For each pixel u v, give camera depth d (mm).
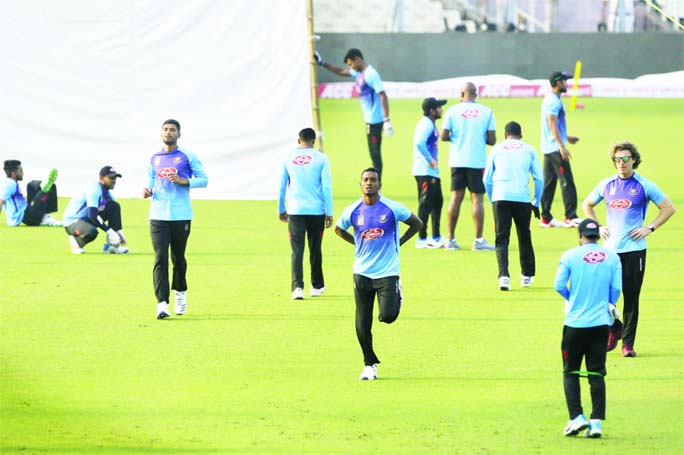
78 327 45281
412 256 61031
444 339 43188
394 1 161125
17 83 79188
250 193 79375
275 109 78688
